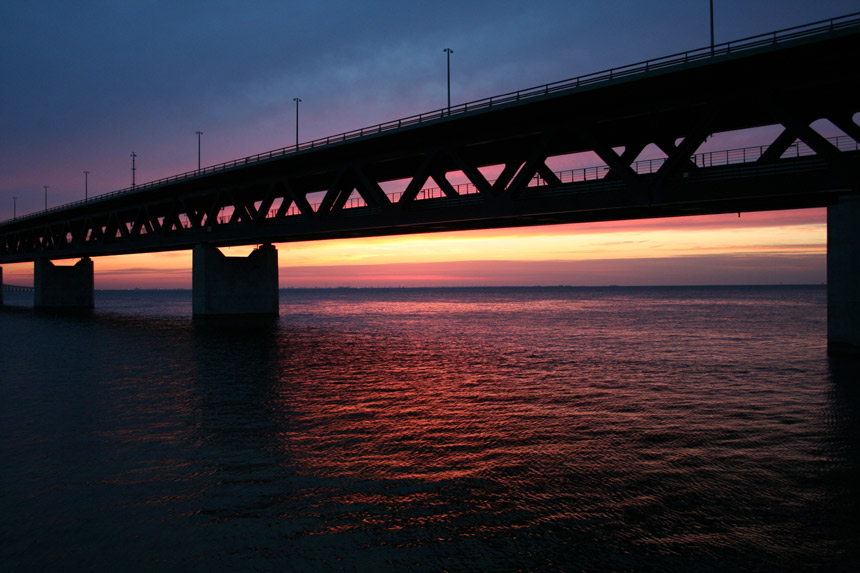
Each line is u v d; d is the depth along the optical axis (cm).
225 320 6712
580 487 1329
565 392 2562
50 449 1633
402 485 1347
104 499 1261
